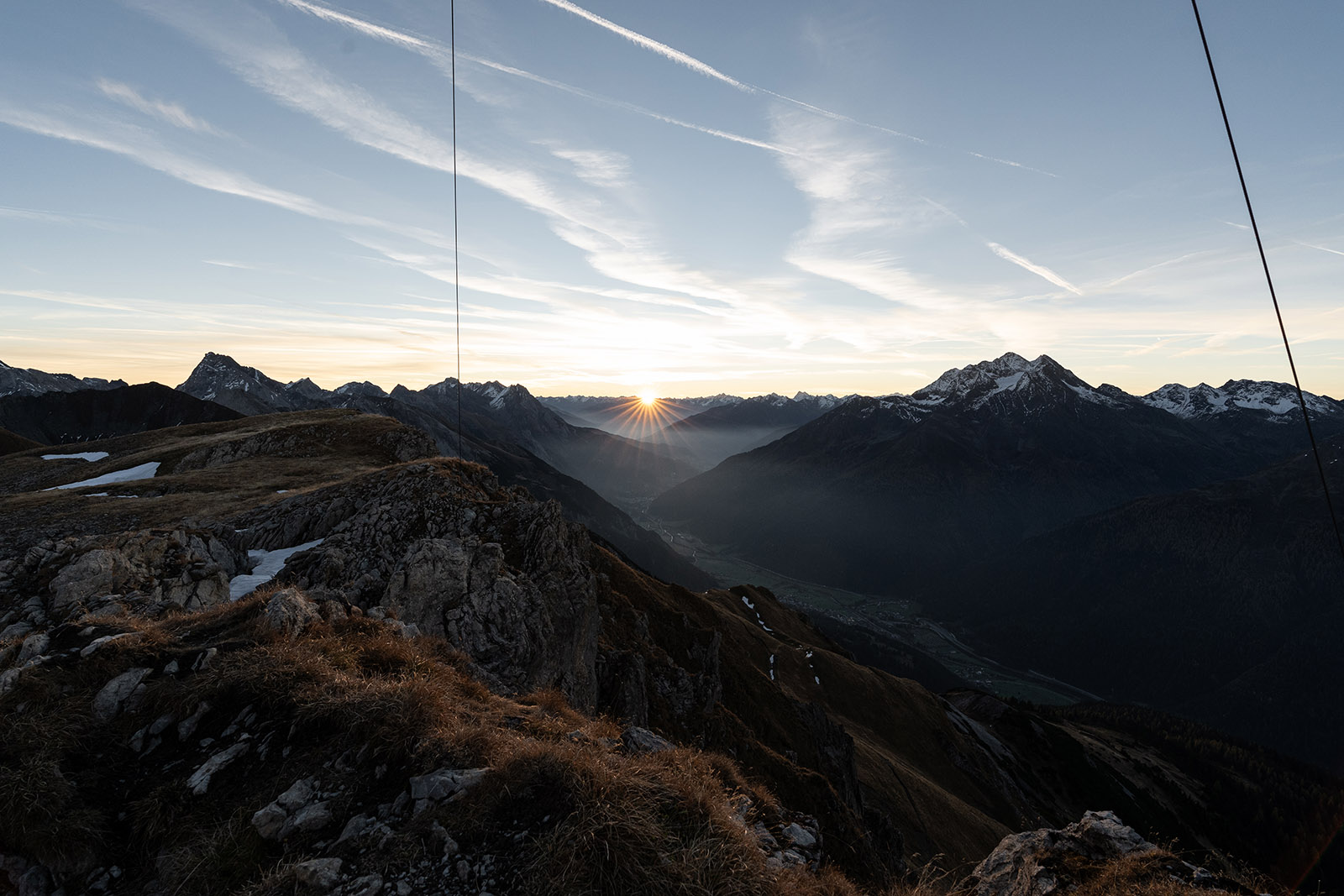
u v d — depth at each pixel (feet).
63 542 59.47
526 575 82.99
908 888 31.37
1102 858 30.78
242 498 145.89
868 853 107.45
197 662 30.22
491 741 27.45
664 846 22.34
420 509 101.45
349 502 109.50
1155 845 30.89
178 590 58.90
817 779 118.21
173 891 20.51
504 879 20.97
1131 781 480.64
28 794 21.86
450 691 33.47
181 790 24.08
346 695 27.91
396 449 211.41
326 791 24.47
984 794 324.39
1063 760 464.24
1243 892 26.66
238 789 24.41
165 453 209.56
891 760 264.72
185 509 135.03
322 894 20.04
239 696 28.50
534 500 112.27
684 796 25.59
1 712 25.48
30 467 219.20
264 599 37.70
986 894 31.04
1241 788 571.28
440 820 23.07
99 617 34.19
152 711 27.43
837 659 361.71
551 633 74.79
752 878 22.53
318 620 37.11
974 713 534.78
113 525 122.93
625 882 20.93
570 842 21.77
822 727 197.36
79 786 23.65
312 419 263.90
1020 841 33.63
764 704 185.37
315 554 75.72
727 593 407.23
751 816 32.07
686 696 123.85
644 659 127.65
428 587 66.39
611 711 91.25
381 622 41.14
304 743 26.55
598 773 24.95
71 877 21.16
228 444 207.10
